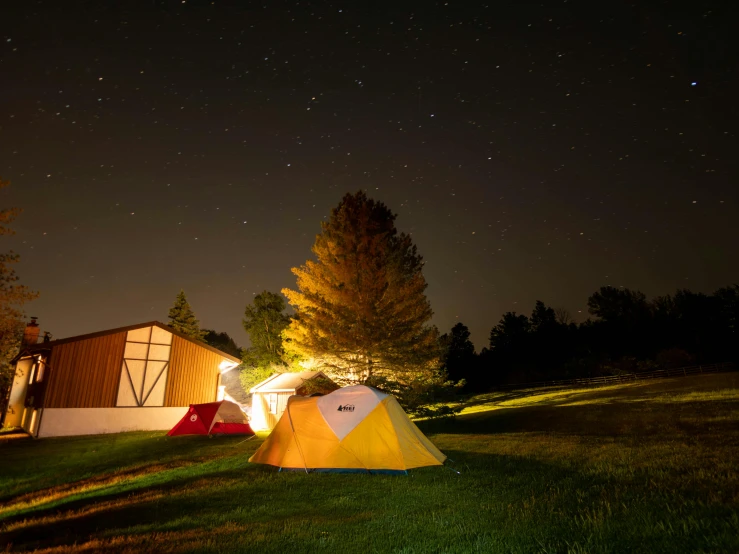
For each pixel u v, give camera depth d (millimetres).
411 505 6805
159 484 9578
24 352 25641
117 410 24594
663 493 6176
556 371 59250
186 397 26516
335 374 21141
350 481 8586
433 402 20719
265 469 10062
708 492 5969
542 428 16047
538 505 6211
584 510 5785
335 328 20781
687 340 56719
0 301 22641
